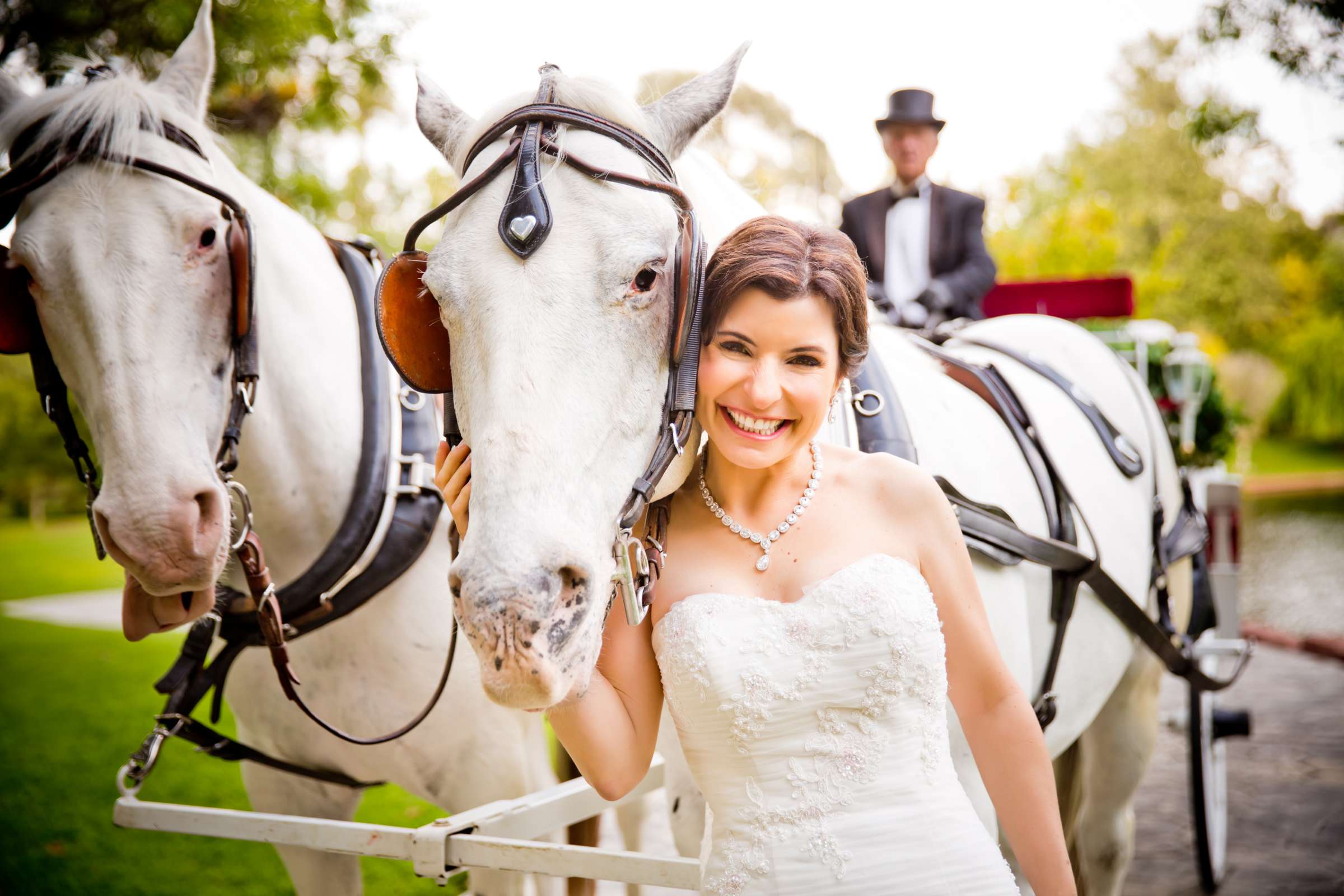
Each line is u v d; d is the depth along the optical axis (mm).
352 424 2303
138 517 1773
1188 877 4105
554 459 1224
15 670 8141
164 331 1854
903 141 4070
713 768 1501
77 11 5434
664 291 1362
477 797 2307
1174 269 27422
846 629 1436
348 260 2527
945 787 1522
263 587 2082
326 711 2309
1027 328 3348
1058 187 24000
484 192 1366
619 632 1551
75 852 4570
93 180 1865
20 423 20266
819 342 1428
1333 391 28125
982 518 2090
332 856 2367
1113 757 2975
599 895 3762
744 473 1558
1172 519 3125
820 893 1419
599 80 1466
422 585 2293
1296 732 6008
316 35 6617
